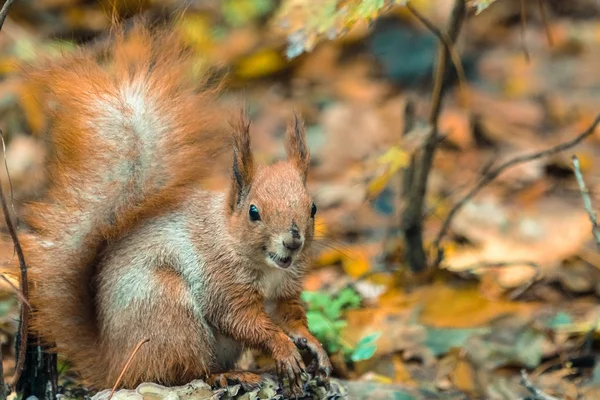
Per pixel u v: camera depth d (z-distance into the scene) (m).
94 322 8.09
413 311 10.38
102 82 8.14
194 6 16.34
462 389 9.32
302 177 8.13
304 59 17.03
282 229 7.62
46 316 8.05
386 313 10.34
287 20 8.59
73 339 8.09
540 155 10.61
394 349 9.79
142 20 8.71
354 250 12.17
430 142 10.67
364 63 17.38
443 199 12.67
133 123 8.02
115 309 7.77
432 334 9.98
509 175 14.14
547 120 15.92
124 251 7.88
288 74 16.92
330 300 10.15
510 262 11.73
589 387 9.30
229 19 16.80
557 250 12.02
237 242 7.82
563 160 14.23
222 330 7.93
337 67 17.28
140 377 7.72
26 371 8.22
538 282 11.13
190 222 8.00
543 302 10.85
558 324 10.14
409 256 11.28
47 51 10.28
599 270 11.31
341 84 16.83
